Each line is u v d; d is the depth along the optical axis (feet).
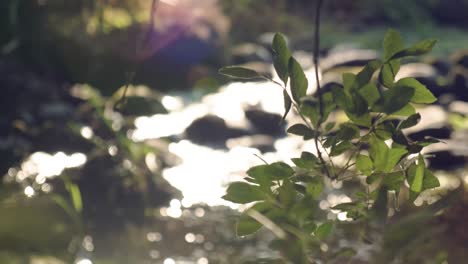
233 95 24.93
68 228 8.20
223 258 10.87
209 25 32.30
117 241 11.34
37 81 22.49
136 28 28.02
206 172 16.53
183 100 25.57
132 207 13.07
